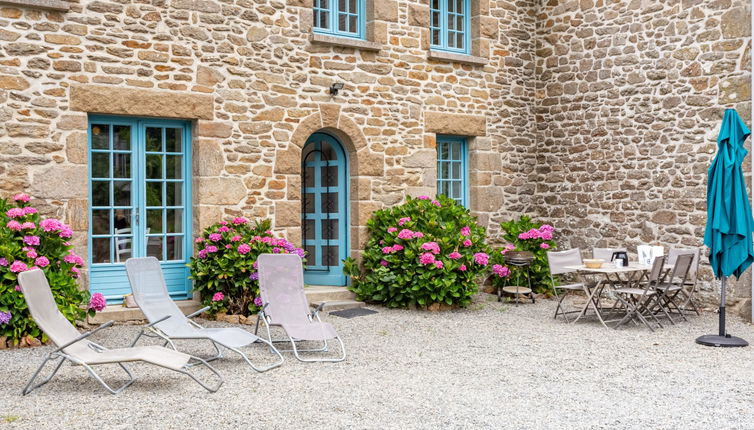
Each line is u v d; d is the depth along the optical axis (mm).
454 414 4297
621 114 9336
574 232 9945
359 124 8766
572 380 5141
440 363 5664
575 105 9914
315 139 9000
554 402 4574
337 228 8992
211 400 4559
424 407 4438
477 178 9820
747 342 6426
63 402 4492
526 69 10336
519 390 4859
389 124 9008
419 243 8164
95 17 7094
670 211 8789
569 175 10008
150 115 7375
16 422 4090
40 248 6273
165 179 7711
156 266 5934
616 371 5426
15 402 4492
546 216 10320
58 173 6906
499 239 9984
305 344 6391
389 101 9000
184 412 4297
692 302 8062
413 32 9211
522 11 10281
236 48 7898
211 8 7734
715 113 8336
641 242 9109
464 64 9688
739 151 6375
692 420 4223
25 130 6766
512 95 10172
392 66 9031
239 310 7527
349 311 8078
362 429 4004
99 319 7031
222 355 5824
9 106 6699
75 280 6918
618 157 9375
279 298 6070
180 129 7801
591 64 9695
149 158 7617
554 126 10211
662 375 5301
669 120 8805
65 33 6949
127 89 7234
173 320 5688
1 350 5953
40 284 4793
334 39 8469
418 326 7273
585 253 9805
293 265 6199
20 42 6746
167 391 4773
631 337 6770
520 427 4066
